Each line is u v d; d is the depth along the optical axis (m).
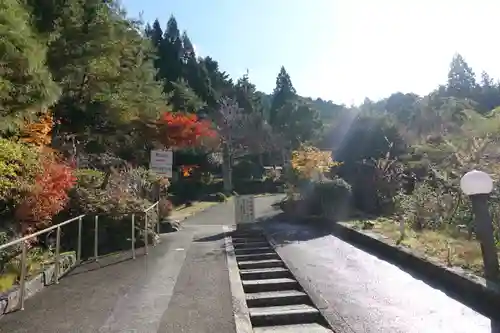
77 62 11.45
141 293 6.09
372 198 16.33
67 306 5.48
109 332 4.60
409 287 6.14
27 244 6.39
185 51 52.31
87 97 13.21
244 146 43.53
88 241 9.38
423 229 9.97
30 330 4.66
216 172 42.94
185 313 5.21
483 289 5.22
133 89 14.73
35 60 5.62
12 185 6.13
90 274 7.30
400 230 9.64
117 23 12.69
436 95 41.03
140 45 14.25
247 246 10.88
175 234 13.05
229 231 13.41
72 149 14.77
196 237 12.27
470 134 12.83
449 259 6.59
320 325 5.12
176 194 31.78
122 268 7.80
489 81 59.31
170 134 18.38
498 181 8.98
